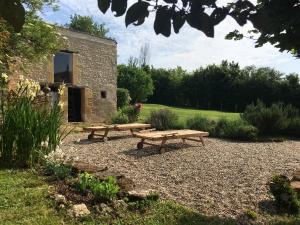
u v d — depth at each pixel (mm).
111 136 12789
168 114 15703
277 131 14758
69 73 18641
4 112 6883
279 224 4648
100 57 20203
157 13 1658
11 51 11211
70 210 4629
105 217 4516
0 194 5059
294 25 2420
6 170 6309
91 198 5027
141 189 5457
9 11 1549
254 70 38781
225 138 13703
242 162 8453
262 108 15242
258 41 3170
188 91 42594
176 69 46875
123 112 18938
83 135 13250
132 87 34312
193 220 4617
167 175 7012
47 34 12477
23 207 4695
